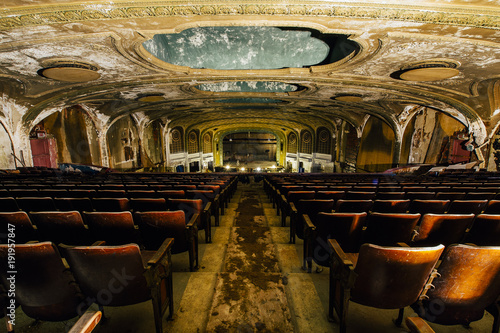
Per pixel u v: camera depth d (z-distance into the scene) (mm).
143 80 8758
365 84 9086
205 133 31703
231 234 4309
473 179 7660
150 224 2660
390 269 1687
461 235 2607
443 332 2119
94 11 4223
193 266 3172
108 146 15062
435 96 9523
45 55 5867
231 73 8438
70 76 7148
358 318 2299
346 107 15273
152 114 17953
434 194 4043
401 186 5250
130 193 4277
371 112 15031
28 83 7930
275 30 8008
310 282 2842
